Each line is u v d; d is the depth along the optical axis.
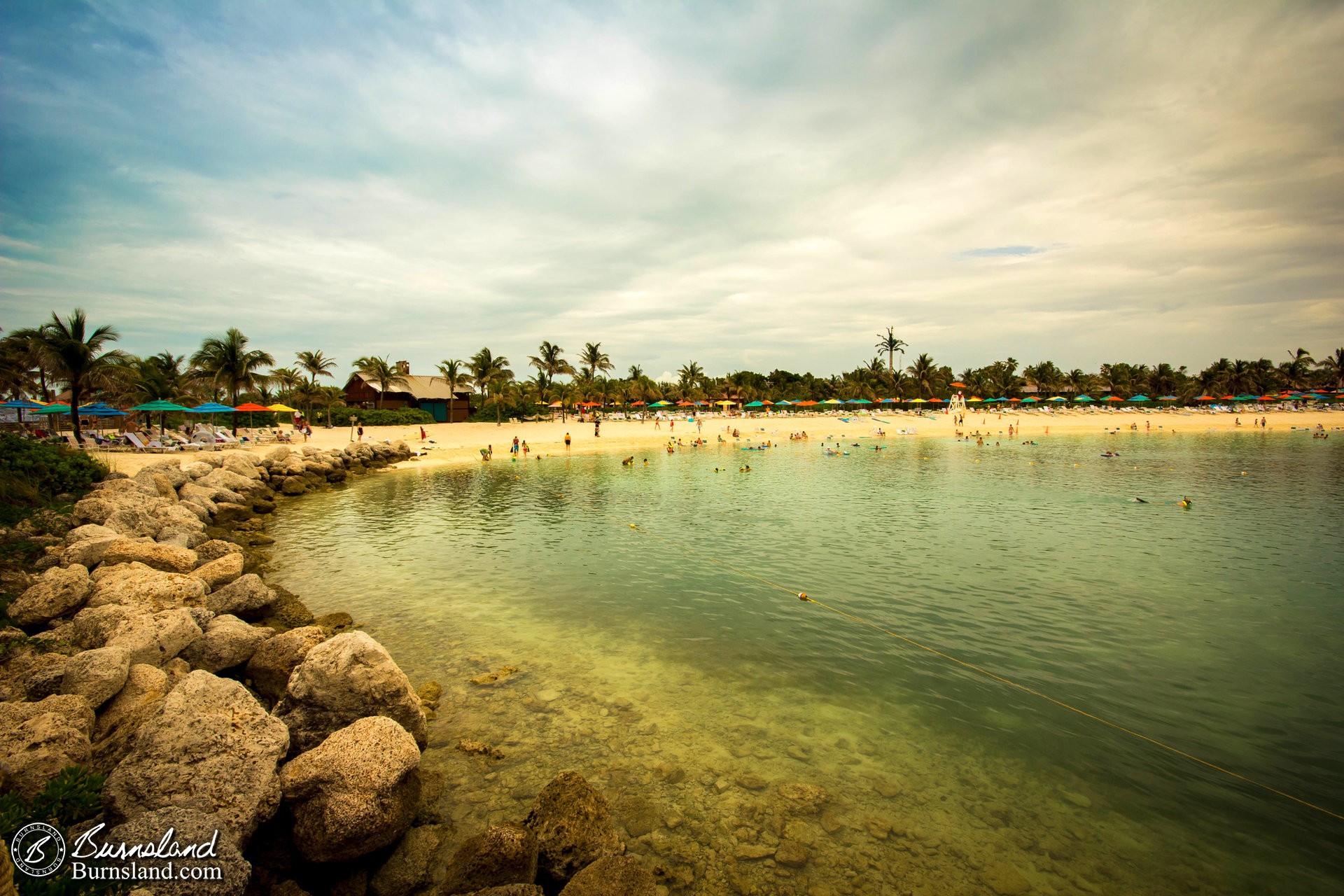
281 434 65.31
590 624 15.38
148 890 5.52
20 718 7.73
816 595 17.48
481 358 94.81
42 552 14.71
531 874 6.90
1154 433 84.69
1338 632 14.63
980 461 52.97
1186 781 9.27
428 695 11.41
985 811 8.60
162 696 9.22
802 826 8.23
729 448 66.88
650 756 9.75
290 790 7.19
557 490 38.00
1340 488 35.66
